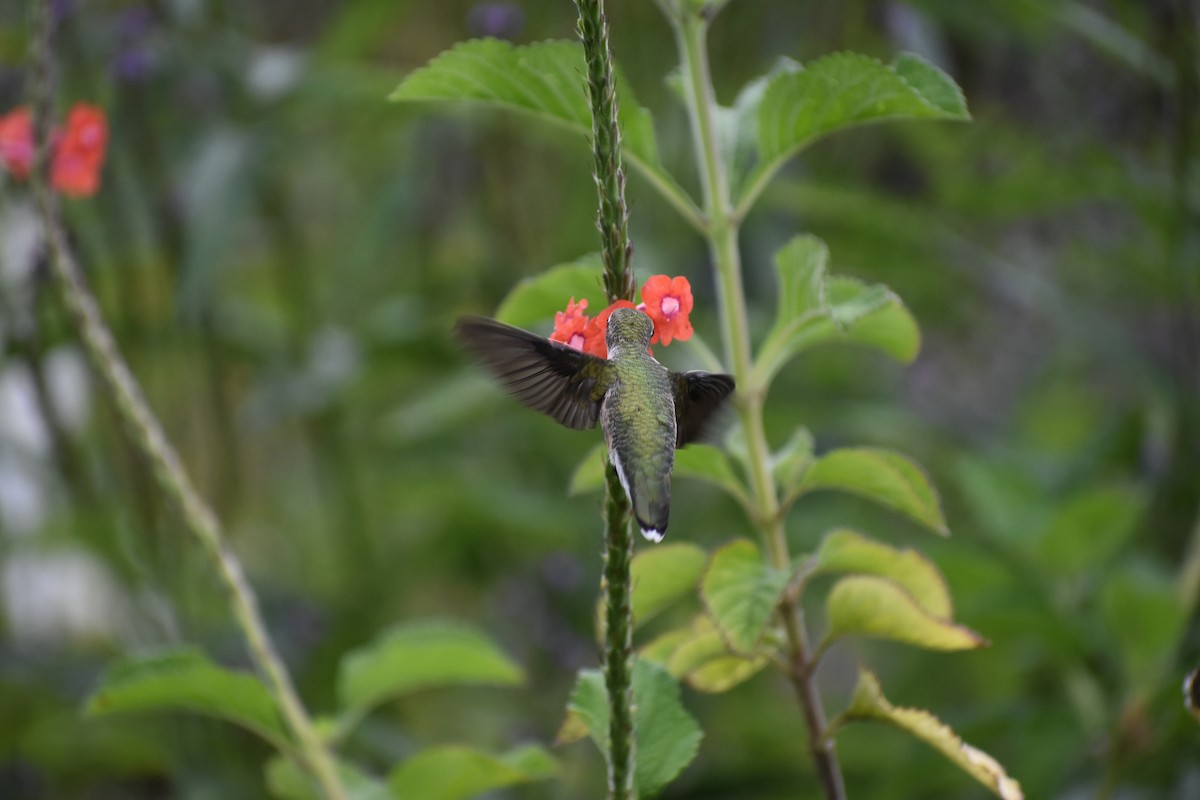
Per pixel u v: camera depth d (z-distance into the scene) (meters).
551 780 6.36
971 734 4.93
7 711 6.43
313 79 6.09
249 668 6.06
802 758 6.03
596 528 6.58
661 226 6.92
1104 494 4.90
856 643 8.16
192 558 5.75
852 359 7.56
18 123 4.80
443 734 7.20
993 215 7.01
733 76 7.19
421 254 7.57
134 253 6.20
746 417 4.62
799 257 4.59
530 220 7.55
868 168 7.56
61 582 7.23
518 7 7.14
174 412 7.54
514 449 6.96
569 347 4.54
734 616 4.57
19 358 5.21
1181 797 4.91
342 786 4.71
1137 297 6.81
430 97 4.62
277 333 7.06
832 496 6.82
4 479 6.41
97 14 6.20
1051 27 6.29
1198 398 5.84
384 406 7.62
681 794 5.17
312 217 8.23
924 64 4.61
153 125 6.25
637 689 4.59
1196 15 5.92
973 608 4.91
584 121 4.62
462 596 8.38
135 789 6.91
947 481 7.05
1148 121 6.22
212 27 6.62
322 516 8.41
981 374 8.13
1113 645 4.89
